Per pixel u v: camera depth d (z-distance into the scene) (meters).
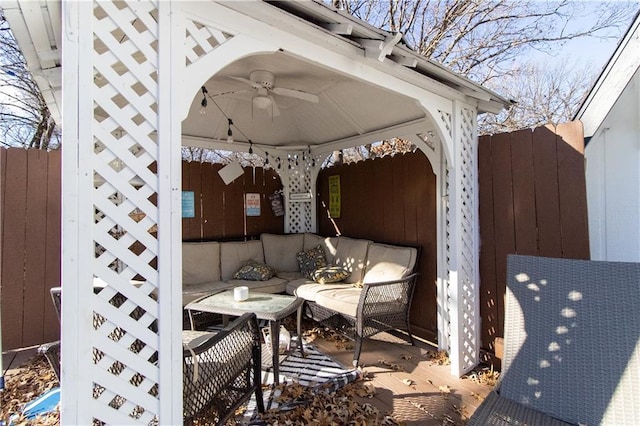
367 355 3.22
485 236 3.01
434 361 3.09
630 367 1.63
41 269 3.49
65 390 1.22
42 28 1.61
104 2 1.31
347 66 2.10
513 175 2.82
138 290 1.36
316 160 5.18
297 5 1.71
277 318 2.59
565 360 1.80
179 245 1.44
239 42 1.65
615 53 2.53
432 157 3.40
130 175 1.36
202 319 3.73
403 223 3.89
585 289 1.87
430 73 2.45
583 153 2.44
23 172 3.41
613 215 2.59
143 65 1.39
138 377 1.67
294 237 5.01
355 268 4.11
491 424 1.62
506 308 2.11
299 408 2.31
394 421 2.19
